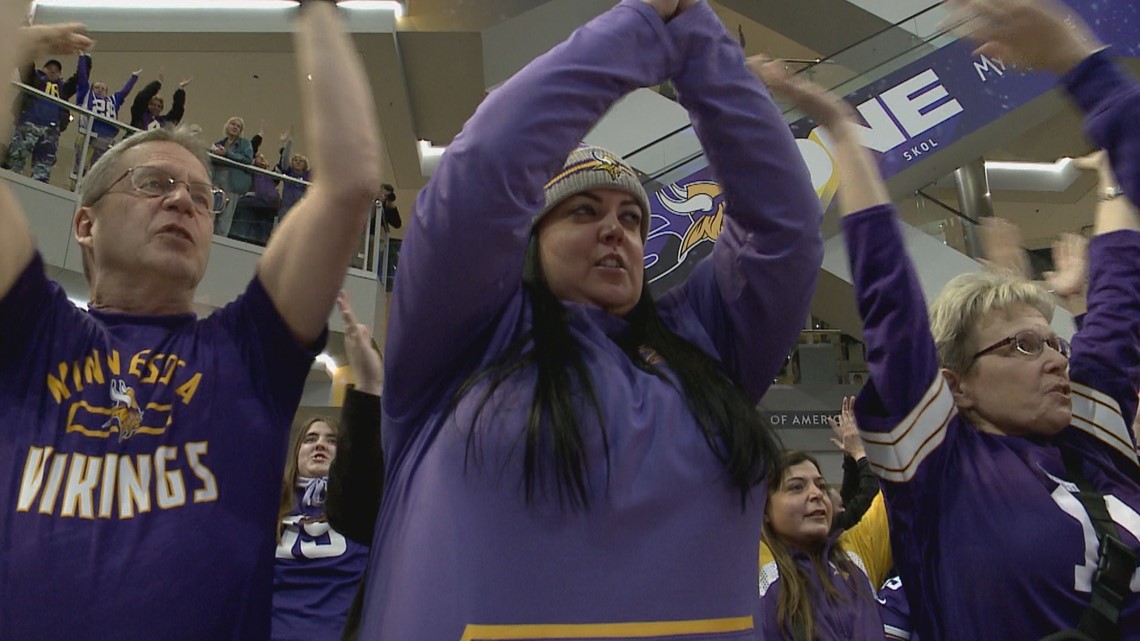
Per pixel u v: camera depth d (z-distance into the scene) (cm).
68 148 536
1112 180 147
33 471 101
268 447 114
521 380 103
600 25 108
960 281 154
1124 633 117
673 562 98
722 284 126
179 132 133
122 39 833
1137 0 757
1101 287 151
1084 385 142
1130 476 137
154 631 97
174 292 123
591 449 97
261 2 840
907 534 136
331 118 114
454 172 99
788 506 226
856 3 889
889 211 142
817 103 147
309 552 255
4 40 100
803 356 914
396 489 110
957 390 147
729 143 115
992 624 125
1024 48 130
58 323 111
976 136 682
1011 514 127
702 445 105
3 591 94
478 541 95
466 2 854
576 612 93
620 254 116
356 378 160
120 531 100
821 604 212
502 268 104
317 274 115
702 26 114
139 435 107
